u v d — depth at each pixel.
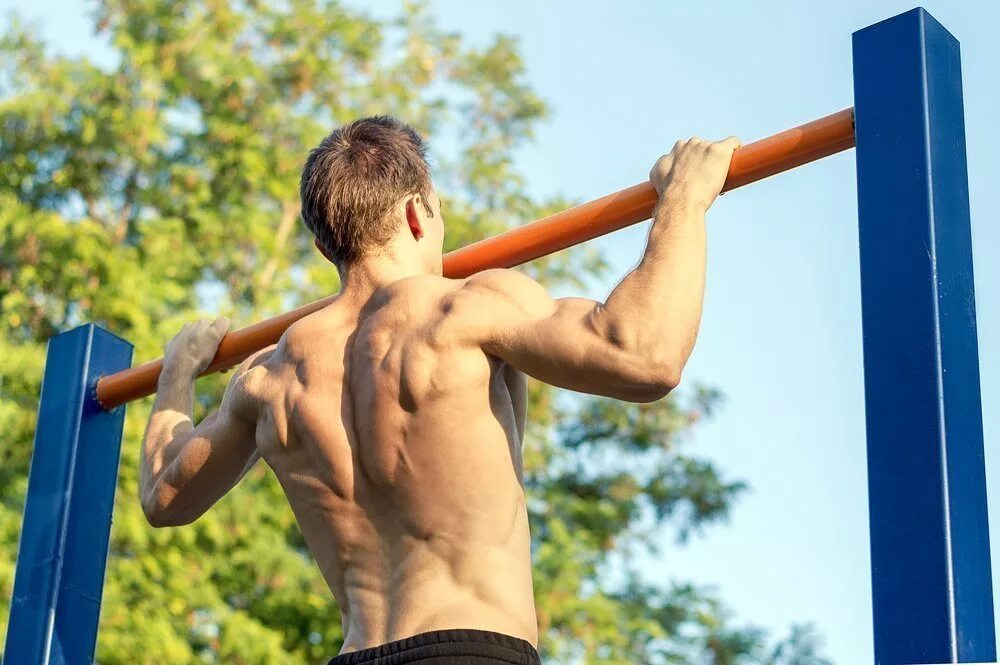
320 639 9.59
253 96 11.12
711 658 12.62
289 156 10.80
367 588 1.97
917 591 1.78
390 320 2.07
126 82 10.62
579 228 2.41
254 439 2.24
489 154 12.91
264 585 9.64
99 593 2.98
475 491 1.94
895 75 2.08
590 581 10.91
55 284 9.76
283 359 2.19
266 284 10.75
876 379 1.92
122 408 3.14
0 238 9.71
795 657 13.42
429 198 2.25
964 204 2.04
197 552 9.29
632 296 1.90
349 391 2.06
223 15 11.14
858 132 2.08
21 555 2.98
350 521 2.01
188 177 10.50
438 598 1.89
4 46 10.60
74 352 3.14
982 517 1.85
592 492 13.64
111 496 3.07
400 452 1.97
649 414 13.95
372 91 11.84
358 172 2.19
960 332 1.93
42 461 3.06
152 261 10.12
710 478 13.92
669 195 2.09
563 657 9.89
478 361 1.98
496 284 2.03
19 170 10.59
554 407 12.75
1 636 7.84
